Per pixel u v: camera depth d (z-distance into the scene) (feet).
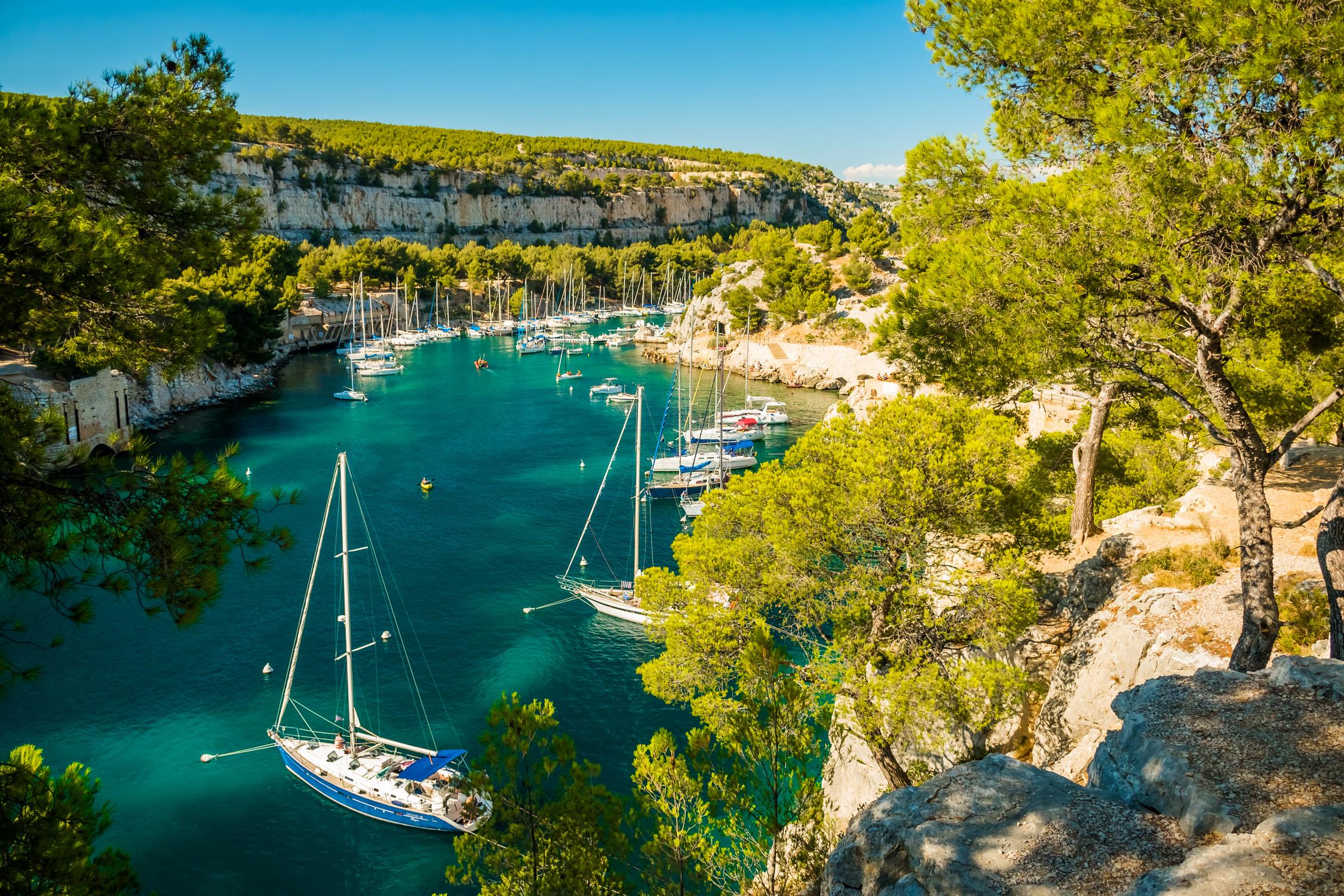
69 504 30.89
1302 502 78.13
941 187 60.08
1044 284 48.08
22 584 29.99
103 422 246.47
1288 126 41.73
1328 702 33.14
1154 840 28.99
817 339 407.03
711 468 237.25
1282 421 76.74
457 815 96.78
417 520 196.95
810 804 44.24
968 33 53.11
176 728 114.73
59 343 34.14
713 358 430.20
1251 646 46.52
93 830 32.42
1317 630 53.11
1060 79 51.21
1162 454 109.60
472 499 213.46
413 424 297.53
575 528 194.70
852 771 79.20
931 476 65.62
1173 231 45.09
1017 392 74.90
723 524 78.07
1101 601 72.59
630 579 165.07
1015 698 64.34
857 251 483.10
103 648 134.62
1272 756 30.68
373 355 441.27
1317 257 47.88
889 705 65.16
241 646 136.87
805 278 443.73
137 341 35.83
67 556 30.07
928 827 31.71
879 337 67.67
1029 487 76.38
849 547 69.82
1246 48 40.29
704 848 44.50
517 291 622.95
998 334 52.70
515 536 188.34
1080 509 85.35
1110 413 101.30
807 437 75.72
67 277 30.35
